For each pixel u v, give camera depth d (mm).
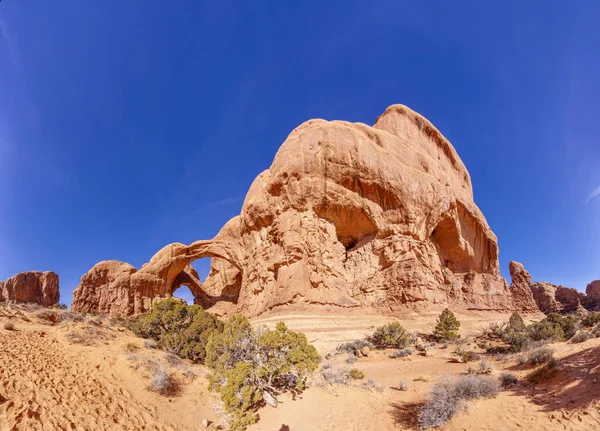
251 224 40188
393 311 30578
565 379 9305
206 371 14320
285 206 35500
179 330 17578
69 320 17016
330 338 24562
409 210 34344
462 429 7758
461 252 40625
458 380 10125
